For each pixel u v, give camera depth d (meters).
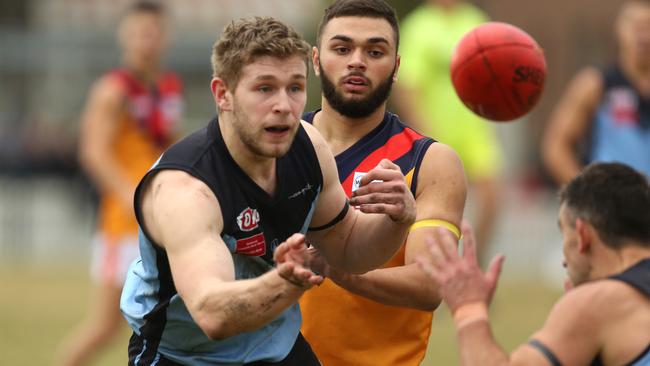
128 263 32.12
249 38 15.30
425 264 14.95
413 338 19.52
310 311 19.45
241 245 16.23
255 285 14.16
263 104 15.30
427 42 39.19
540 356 14.48
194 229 15.15
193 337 16.86
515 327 40.91
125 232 32.31
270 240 16.61
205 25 97.88
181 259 15.02
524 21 110.81
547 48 110.75
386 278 18.20
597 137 33.22
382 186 16.42
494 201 40.31
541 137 108.19
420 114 39.03
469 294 14.65
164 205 15.43
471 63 20.44
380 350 19.38
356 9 19.16
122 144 33.75
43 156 81.56
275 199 16.48
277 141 15.48
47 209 75.56
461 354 14.55
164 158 15.98
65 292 53.44
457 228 19.00
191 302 14.59
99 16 102.62
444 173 19.14
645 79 32.78
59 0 103.38
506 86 20.30
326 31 19.42
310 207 17.09
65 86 85.88
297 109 15.50
